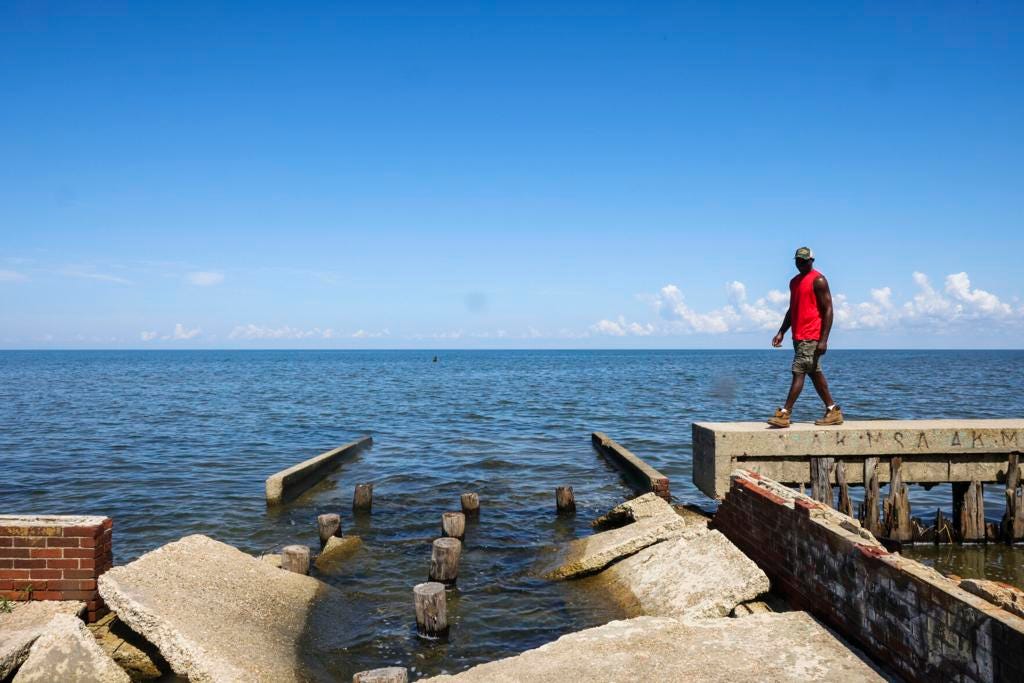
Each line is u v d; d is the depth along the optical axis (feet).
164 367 442.09
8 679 20.42
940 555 37.27
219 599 26.45
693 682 18.70
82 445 85.46
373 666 25.77
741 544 31.42
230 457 77.61
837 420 39.75
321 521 43.50
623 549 34.65
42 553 25.31
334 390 204.23
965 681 15.49
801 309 38.70
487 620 30.37
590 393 186.19
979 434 38.81
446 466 72.18
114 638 24.27
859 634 20.33
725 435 38.37
